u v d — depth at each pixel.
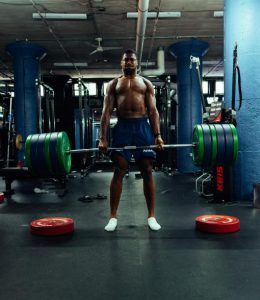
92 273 1.77
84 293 1.54
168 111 7.23
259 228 2.63
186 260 1.94
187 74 7.97
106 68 10.79
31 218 3.15
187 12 6.36
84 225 2.82
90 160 9.41
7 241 2.38
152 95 2.73
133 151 2.63
